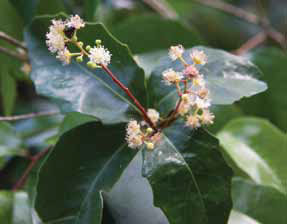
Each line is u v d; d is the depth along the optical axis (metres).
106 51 0.28
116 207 0.29
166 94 0.29
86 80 0.29
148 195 0.29
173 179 0.26
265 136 0.36
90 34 0.29
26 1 0.41
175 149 0.27
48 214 0.27
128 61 0.29
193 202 0.26
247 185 0.33
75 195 0.27
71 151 0.28
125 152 0.28
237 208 0.33
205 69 0.30
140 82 0.29
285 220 0.32
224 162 0.27
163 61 0.30
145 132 0.28
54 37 0.26
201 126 0.28
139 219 0.28
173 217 0.26
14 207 0.34
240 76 0.29
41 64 0.30
